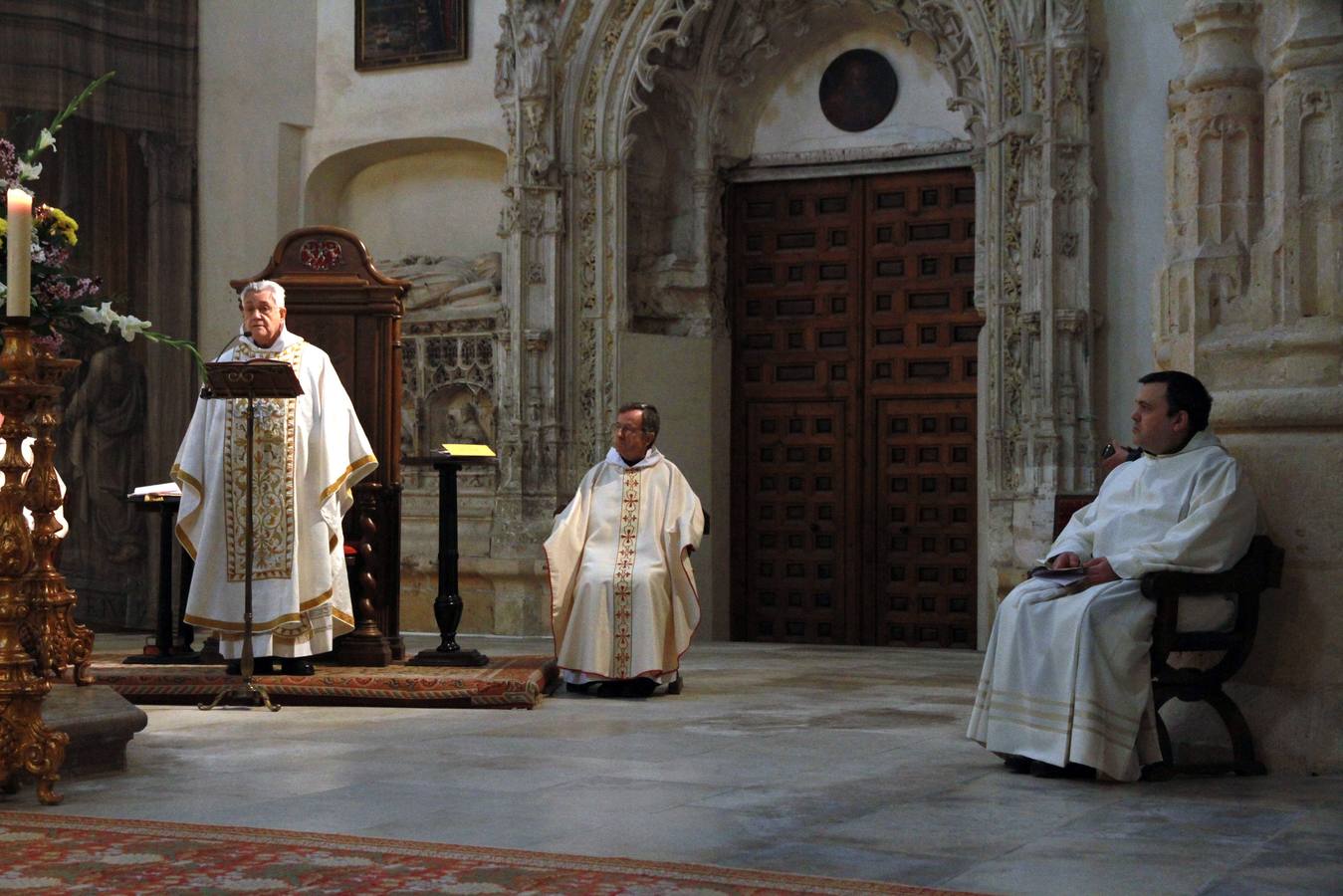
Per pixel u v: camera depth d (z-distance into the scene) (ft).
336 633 30.96
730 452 52.26
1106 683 19.75
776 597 51.70
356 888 13.51
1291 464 21.42
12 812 17.39
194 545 30.45
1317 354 21.65
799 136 51.49
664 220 52.01
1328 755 20.63
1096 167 43.73
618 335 49.52
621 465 32.09
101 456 49.96
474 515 50.29
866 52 50.55
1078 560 21.18
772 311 52.08
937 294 49.96
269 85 53.78
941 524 49.65
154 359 51.26
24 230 18.69
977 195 46.50
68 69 49.32
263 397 28.40
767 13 50.60
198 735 24.57
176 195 51.85
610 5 49.29
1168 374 21.26
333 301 33.81
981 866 14.61
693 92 51.52
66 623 24.57
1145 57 43.32
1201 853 15.25
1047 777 20.13
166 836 15.83
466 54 52.31
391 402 33.91
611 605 30.86
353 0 53.78
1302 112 21.94
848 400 50.98
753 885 13.64
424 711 28.09
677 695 31.19
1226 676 20.67
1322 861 14.89
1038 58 43.80
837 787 19.20
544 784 19.47
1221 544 20.16
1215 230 23.00
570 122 49.67
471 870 14.20
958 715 27.45
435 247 54.44
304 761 21.57
